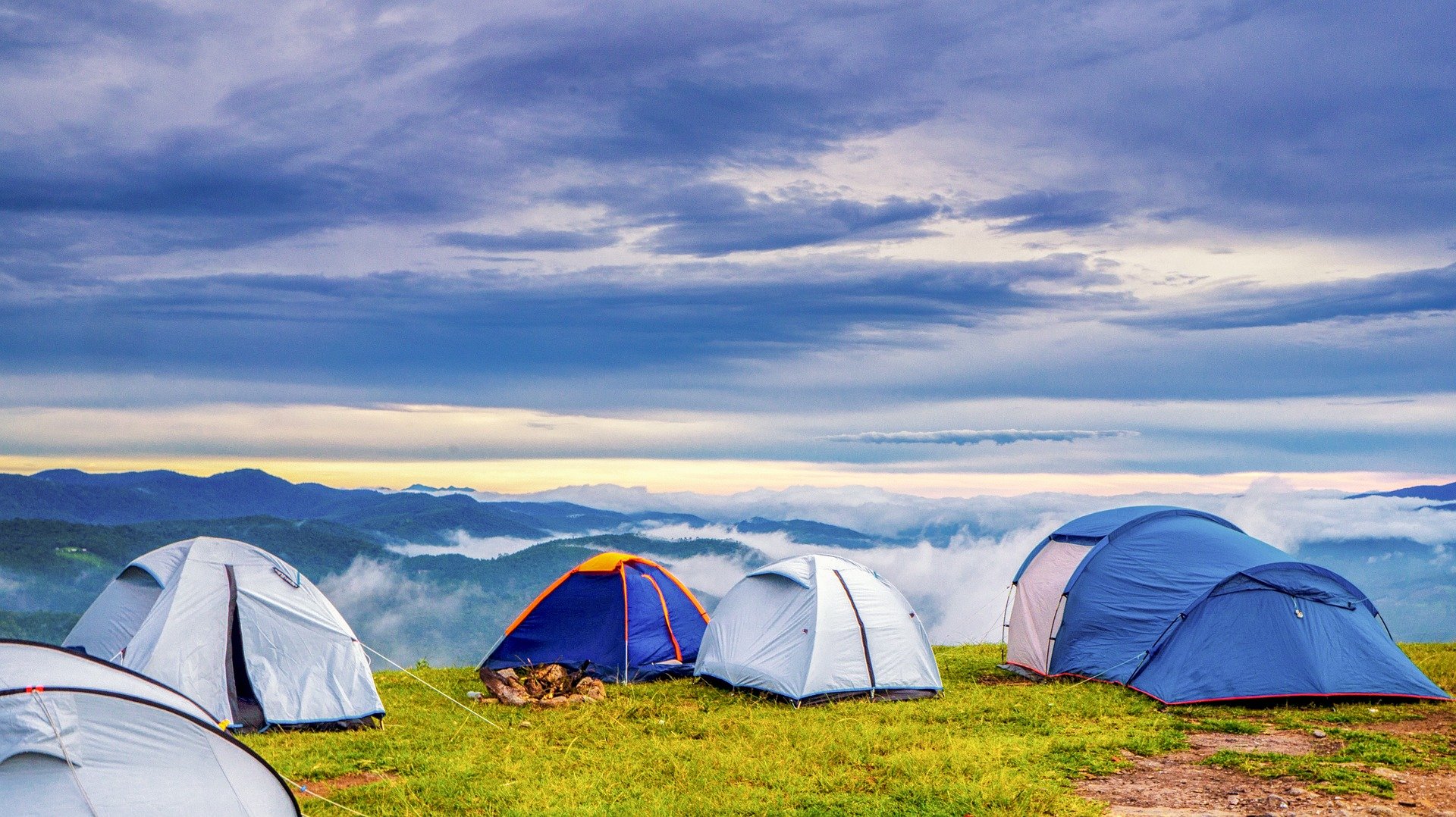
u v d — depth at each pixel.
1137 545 18.16
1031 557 20.12
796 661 16.41
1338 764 11.54
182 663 13.25
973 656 21.94
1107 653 17.45
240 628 13.98
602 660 19.42
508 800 10.42
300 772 11.31
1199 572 17.02
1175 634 16.36
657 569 20.28
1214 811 9.91
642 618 19.70
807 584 17.12
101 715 7.77
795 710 15.48
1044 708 15.36
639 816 9.78
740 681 17.08
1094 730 13.70
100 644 14.67
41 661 7.91
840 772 11.45
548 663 19.23
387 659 15.22
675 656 19.78
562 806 10.13
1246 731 13.57
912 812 9.94
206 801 8.07
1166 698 15.50
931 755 12.08
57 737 7.46
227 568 14.35
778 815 9.88
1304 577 16.44
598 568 19.91
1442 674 17.03
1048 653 18.52
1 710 7.34
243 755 8.48
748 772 11.48
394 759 12.09
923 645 17.00
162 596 13.93
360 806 10.12
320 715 13.73
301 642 14.20
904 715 14.94
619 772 11.62
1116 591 17.80
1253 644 15.70
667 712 15.23
